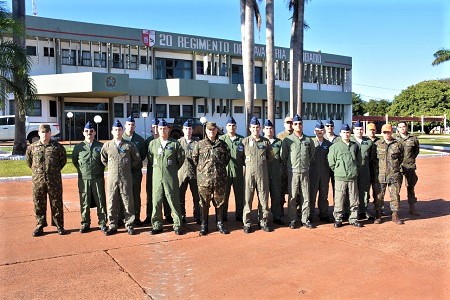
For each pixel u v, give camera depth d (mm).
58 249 6523
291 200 7738
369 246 6477
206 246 6621
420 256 5969
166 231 7535
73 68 31922
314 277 5246
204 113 37406
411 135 8727
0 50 16594
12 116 27266
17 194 11289
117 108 33562
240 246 6590
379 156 7953
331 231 7414
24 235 7340
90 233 7441
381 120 61188
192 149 7996
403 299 4582
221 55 39281
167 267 5695
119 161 7309
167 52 36469
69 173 14547
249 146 7461
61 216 7383
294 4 24469
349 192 7746
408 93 78750
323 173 8125
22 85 17234
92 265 5801
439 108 75688
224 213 8328
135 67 34781
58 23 30547
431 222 7973
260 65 42000
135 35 33906
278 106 42438
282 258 5969
